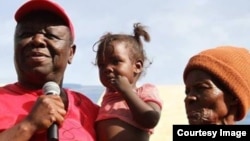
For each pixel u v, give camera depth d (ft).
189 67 10.66
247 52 10.85
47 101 12.16
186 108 10.62
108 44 14.43
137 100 13.19
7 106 13.15
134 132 13.47
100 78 14.47
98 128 13.87
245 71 10.36
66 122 13.35
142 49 15.02
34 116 12.03
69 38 14.01
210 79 10.35
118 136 13.38
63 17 13.79
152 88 14.14
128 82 13.58
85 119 13.91
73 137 13.09
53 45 13.52
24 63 13.46
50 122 12.03
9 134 11.85
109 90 14.33
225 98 10.34
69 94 14.34
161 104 13.96
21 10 13.60
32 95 13.60
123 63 14.23
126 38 14.67
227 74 10.21
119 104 13.80
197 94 10.44
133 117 13.32
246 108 10.39
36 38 13.29
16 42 13.58
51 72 13.61
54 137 12.09
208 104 10.33
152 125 13.33
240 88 10.23
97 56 14.57
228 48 10.73
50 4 13.55
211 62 10.32
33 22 13.53
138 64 14.71
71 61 14.57
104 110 13.88
